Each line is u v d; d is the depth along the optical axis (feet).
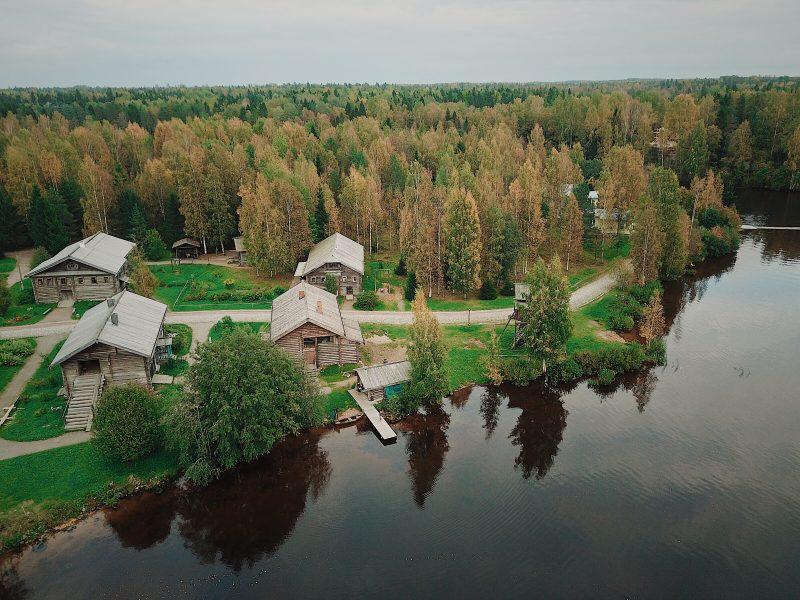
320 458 179.01
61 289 278.05
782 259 369.50
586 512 154.92
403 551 142.10
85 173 390.21
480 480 168.96
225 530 149.79
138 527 149.38
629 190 392.27
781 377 222.89
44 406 187.21
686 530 147.74
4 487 154.20
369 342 244.22
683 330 265.95
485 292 294.66
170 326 251.19
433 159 528.22
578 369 222.69
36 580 133.08
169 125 544.62
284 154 486.79
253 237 322.96
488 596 128.67
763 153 589.32
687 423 194.39
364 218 381.19
